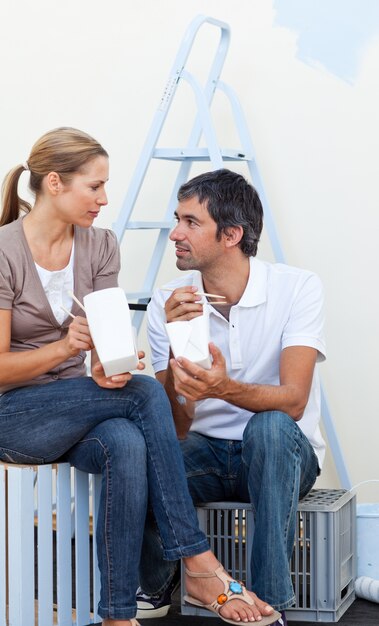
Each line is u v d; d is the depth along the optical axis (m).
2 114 4.00
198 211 2.45
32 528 2.35
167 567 2.50
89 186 2.33
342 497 2.59
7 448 2.36
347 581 2.63
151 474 2.22
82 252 2.46
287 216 3.45
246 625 2.14
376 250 3.31
